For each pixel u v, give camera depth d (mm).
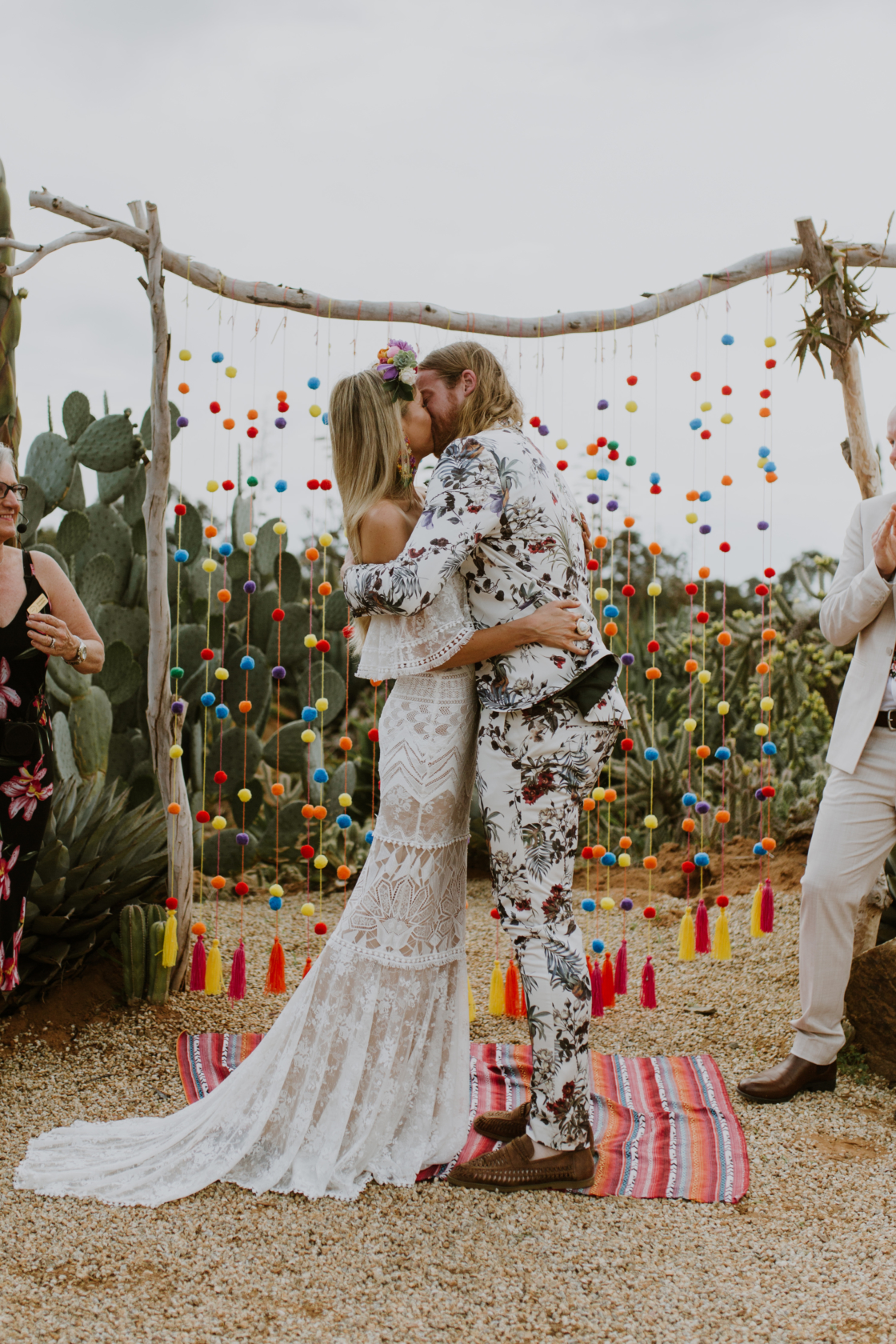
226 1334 1884
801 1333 1909
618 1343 1880
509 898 2418
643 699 6625
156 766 3615
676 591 8641
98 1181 2385
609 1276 2096
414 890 2471
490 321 3619
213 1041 3287
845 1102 2975
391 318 3588
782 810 5820
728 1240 2236
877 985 3143
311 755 5434
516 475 2348
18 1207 2287
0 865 2715
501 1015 3340
